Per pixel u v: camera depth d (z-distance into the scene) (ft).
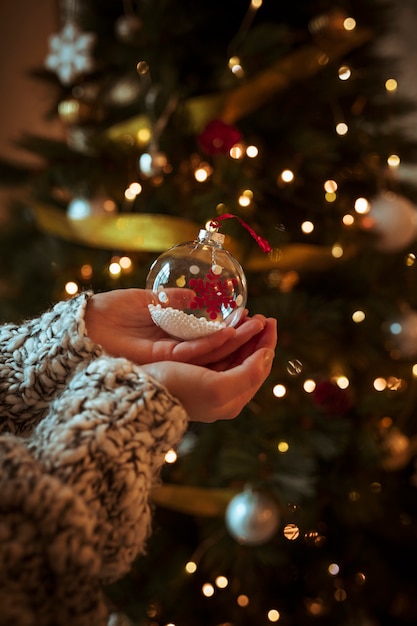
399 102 4.05
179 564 3.79
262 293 3.70
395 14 4.41
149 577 3.83
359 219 3.78
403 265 3.95
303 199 3.77
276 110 3.77
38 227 4.08
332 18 3.61
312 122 3.88
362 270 3.82
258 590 3.87
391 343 3.88
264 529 3.34
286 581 3.98
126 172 3.77
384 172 3.94
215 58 3.72
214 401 2.06
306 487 3.40
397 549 4.27
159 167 3.46
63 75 3.86
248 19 3.76
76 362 2.11
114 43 3.90
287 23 3.99
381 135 3.95
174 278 2.28
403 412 4.00
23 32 5.62
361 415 3.88
